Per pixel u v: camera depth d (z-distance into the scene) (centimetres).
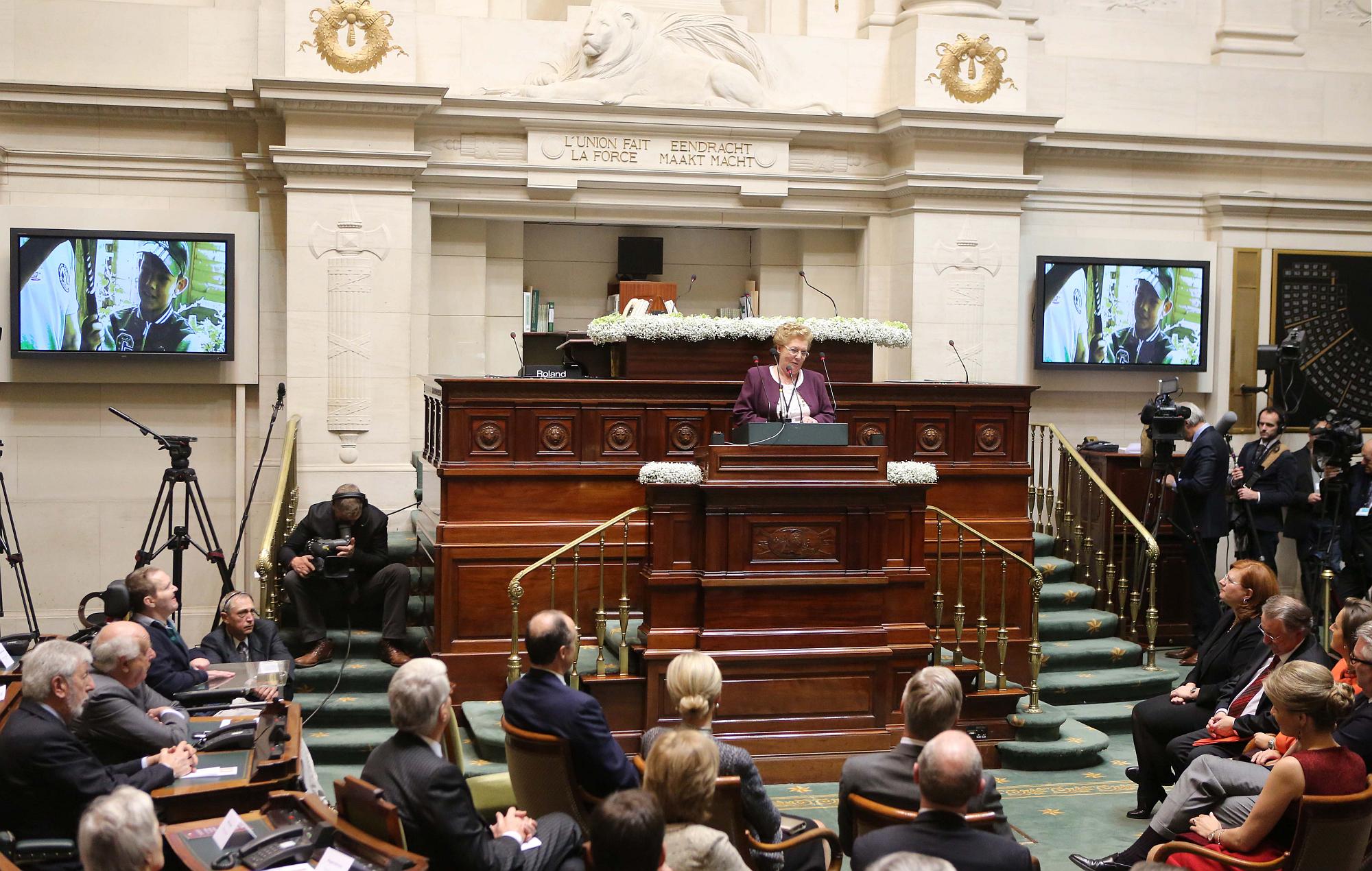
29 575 945
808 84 1052
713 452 656
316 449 939
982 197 1032
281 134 955
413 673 409
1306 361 1131
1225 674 601
